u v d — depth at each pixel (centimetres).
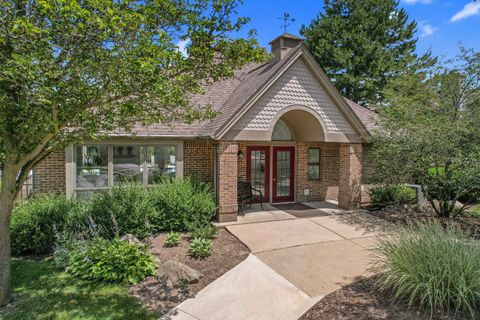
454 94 1058
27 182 1036
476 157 812
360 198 1141
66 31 376
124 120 521
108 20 364
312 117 1065
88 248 612
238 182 1123
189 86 480
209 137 937
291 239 786
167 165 1041
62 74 389
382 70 2530
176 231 859
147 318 428
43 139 457
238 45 462
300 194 1297
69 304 462
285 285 529
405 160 941
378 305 436
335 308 440
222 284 534
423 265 440
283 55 1195
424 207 1115
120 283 533
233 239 788
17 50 367
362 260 639
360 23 2703
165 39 409
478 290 406
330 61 2755
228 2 436
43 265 615
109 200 789
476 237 788
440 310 403
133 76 410
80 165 930
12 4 365
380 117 1146
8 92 387
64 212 727
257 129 974
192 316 436
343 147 1150
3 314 437
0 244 466
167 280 536
